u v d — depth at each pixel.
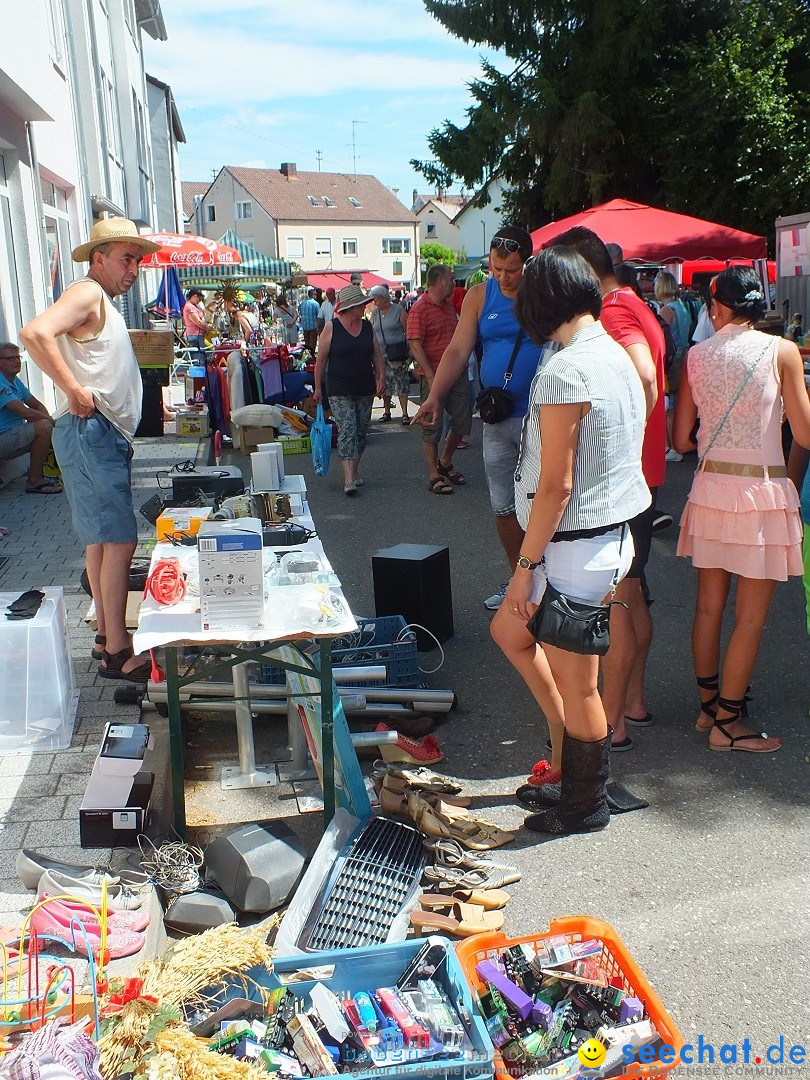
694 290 14.45
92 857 3.40
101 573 4.73
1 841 3.49
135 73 24.91
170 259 21.20
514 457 5.55
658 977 3.02
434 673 5.30
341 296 9.20
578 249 4.04
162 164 35.12
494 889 3.43
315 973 2.75
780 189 20.44
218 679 4.77
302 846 3.38
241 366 12.62
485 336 5.47
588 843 3.74
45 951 2.83
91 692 4.71
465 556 7.44
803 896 3.39
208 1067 2.21
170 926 3.15
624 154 22.69
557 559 3.43
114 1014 2.34
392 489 9.91
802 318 12.87
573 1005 2.67
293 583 3.65
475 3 22.67
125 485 4.64
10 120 9.88
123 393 4.53
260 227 75.88
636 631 4.48
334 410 9.46
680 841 3.74
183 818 3.61
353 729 4.62
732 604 6.29
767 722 4.66
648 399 3.88
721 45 21.08
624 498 3.42
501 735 4.62
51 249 12.85
